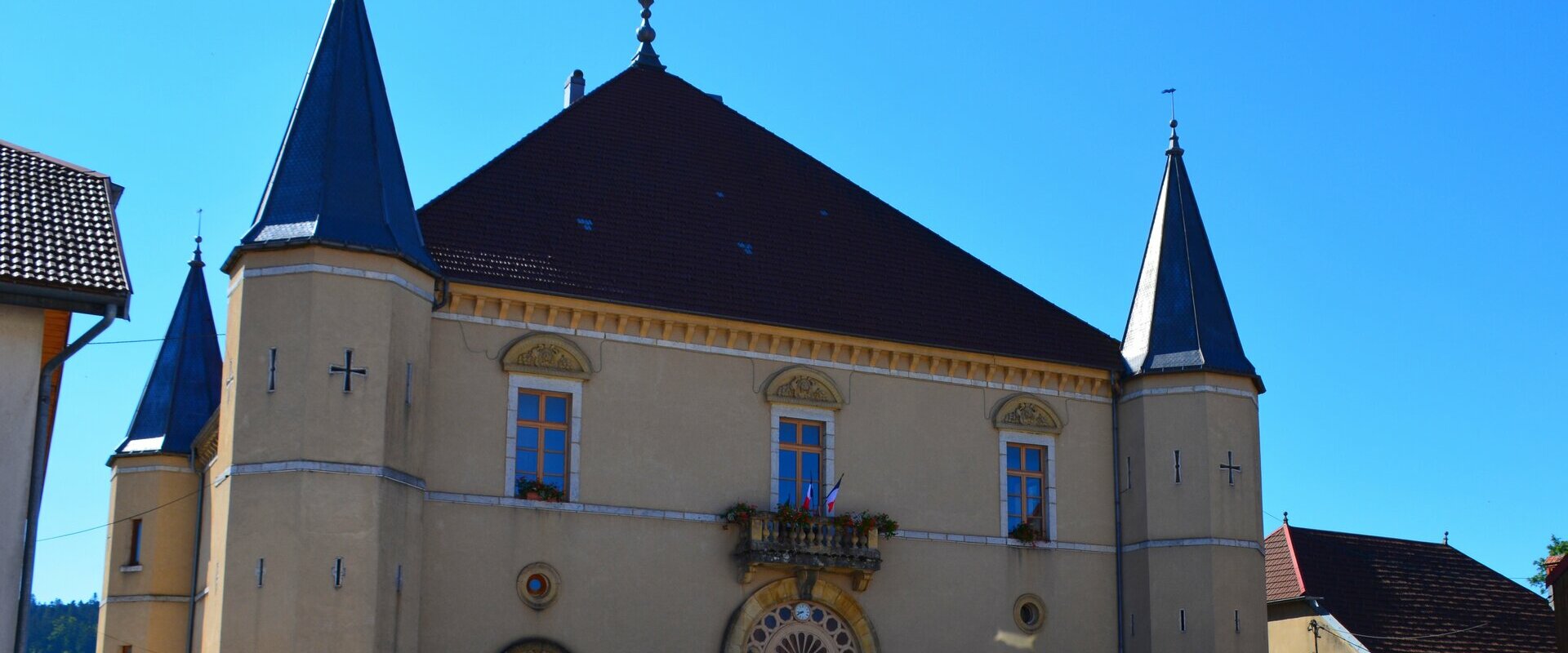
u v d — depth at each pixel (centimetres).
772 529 3762
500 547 3531
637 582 3650
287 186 3441
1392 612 5191
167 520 4331
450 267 3594
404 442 3372
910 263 4322
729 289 3938
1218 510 4103
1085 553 4172
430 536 3466
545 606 3547
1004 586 4056
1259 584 4125
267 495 3216
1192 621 4034
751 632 3744
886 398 4041
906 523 3981
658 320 3794
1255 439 4238
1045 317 4378
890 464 3997
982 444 4125
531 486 3584
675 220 4059
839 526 3831
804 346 3966
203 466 4181
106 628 4300
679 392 3797
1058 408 4244
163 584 4284
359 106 3550
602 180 4056
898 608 3919
